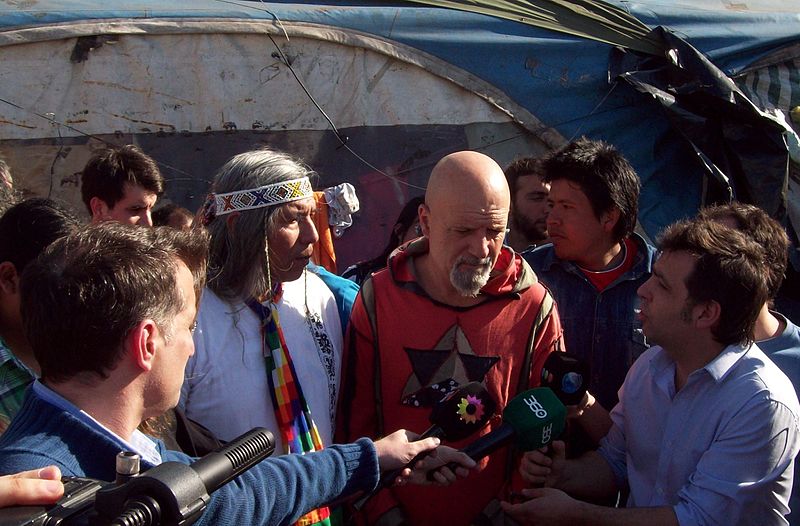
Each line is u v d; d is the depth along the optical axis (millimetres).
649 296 2477
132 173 4027
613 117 5414
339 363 2734
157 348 1612
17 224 2377
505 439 2316
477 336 2688
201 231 1913
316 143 5258
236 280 2498
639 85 5277
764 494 2361
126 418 1610
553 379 2553
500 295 2717
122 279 1566
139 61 5020
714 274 2348
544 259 3314
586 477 2693
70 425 1543
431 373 2680
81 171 5016
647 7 5645
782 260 2711
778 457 2344
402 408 2688
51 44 4914
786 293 5512
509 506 2510
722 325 2387
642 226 5406
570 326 3217
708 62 5281
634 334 3176
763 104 5695
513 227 4266
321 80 5219
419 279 2740
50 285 1562
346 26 5195
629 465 2717
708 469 2381
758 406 2342
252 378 2463
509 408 2377
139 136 5066
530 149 5430
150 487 1289
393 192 5344
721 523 2354
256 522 1726
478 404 2352
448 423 2322
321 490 1870
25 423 1562
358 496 2066
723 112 5309
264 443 1518
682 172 5516
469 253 2543
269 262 2510
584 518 2436
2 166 3426
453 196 2523
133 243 1639
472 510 2693
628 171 3152
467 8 5363
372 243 5328
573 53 5395
